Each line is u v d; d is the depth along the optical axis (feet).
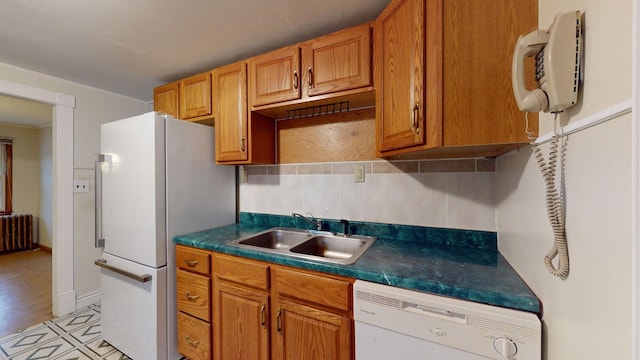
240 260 4.60
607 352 1.56
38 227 15.28
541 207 2.54
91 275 8.05
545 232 2.45
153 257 5.16
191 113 6.54
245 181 7.07
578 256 1.90
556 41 1.92
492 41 2.93
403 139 3.65
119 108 8.76
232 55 6.07
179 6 4.35
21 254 13.98
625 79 1.38
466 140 3.00
